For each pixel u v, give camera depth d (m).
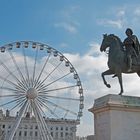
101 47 20.69
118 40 20.12
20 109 54.00
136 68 19.50
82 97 62.62
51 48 61.81
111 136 17.23
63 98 59.06
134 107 17.97
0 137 69.31
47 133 55.22
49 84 56.06
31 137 155.25
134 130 17.75
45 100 55.31
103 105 18.05
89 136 22.84
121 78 19.14
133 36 19.81
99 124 18.45
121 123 17.59
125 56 19.41
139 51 19.95
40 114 54.72
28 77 54.88
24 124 113.44
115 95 18.23
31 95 53.72
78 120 61.34
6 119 120.00
